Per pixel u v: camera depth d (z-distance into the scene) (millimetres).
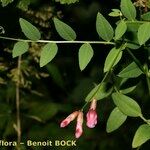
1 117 576
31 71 522
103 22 368
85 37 539
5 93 579
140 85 588
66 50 557
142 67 386
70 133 598
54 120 613
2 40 489
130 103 373
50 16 480
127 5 368
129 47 379
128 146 627
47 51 374
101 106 617
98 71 622
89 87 627
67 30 374
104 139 623
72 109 628
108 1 499
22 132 588
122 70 384
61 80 618
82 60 368
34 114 599
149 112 599
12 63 512
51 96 628
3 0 409
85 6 557
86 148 610
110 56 368
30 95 601
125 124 633
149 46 393
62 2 402
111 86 392
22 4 435
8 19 475
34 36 379
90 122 365
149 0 406
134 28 376
